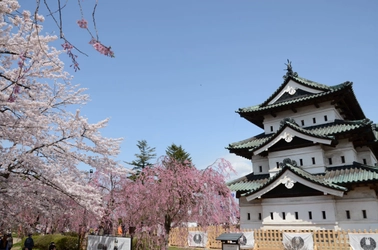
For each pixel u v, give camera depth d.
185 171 13.91
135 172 13.78
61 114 11.80
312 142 23.06
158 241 13.35
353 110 28.12
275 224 22.28
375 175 19.59
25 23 8.82
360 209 20.39
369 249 17.66
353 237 18.41
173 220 14.05
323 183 20.08
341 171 22.06
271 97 28.02
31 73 10.40
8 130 9.34
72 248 21.97
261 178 26.03
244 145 27.61
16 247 26.39
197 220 13.70
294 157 24.12
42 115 10.87
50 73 11.02
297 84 26.81
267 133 28.08
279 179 22.27
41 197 10.78
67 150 11.10
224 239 16.69
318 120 25.36
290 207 22.08
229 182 26.81
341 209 21.02
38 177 10.29
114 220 16.58
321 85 26.05
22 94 10.44
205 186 13.66
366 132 22.11
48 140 10.77
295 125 24.08
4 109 9.45
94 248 14.62
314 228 20.67
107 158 11.99
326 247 19.27
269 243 21.81
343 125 23.20
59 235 24.98
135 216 14.75
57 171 10.74
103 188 16.98
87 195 11.34
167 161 14.56
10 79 9.34
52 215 11.66
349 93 24.27
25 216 13.36
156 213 13.62
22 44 9.23
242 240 22.70
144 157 54.00
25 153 9.77
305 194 21.50
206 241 24.12
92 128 11.27
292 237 20.42
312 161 23.25
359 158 24.89
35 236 28.95
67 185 10.76
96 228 18.08
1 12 7.90
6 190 9.57
